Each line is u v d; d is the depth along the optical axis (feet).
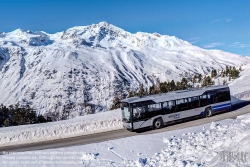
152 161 38.06
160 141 50.44
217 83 273.54
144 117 68.69
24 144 68.39
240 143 28.91
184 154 38.04
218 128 52.54
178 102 74.33
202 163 30.14
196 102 77.51
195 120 77.41
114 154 44.73
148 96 73.72
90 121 82.17
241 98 109.40
